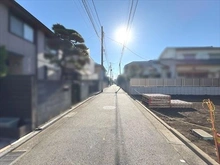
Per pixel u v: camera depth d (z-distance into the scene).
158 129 6.29
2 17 7.41
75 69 9.84
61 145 4.65
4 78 5.57
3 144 4.61
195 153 4.23
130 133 5.75
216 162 3.65
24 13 7.83
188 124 7.10
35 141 4.95
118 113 9.29
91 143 4.80
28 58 8.23
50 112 7.32
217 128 6.54
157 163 3.71
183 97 17.08
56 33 13.00
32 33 8.53
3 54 6.29
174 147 4.60
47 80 7.01
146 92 17.73
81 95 13.27
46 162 3.72
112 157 3.96
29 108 5.59
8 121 5.24
